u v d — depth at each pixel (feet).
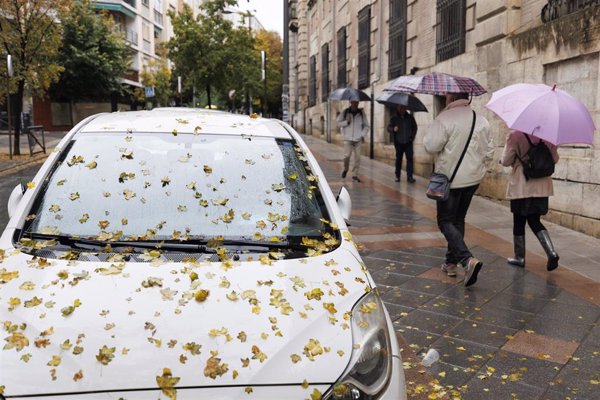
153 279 8.15
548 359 13.00
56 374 6.67
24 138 87.92
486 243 23.49
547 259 20.45
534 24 29.66
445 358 13.07
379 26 56.18
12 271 8.34
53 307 7.59
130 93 130.93
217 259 8.95
